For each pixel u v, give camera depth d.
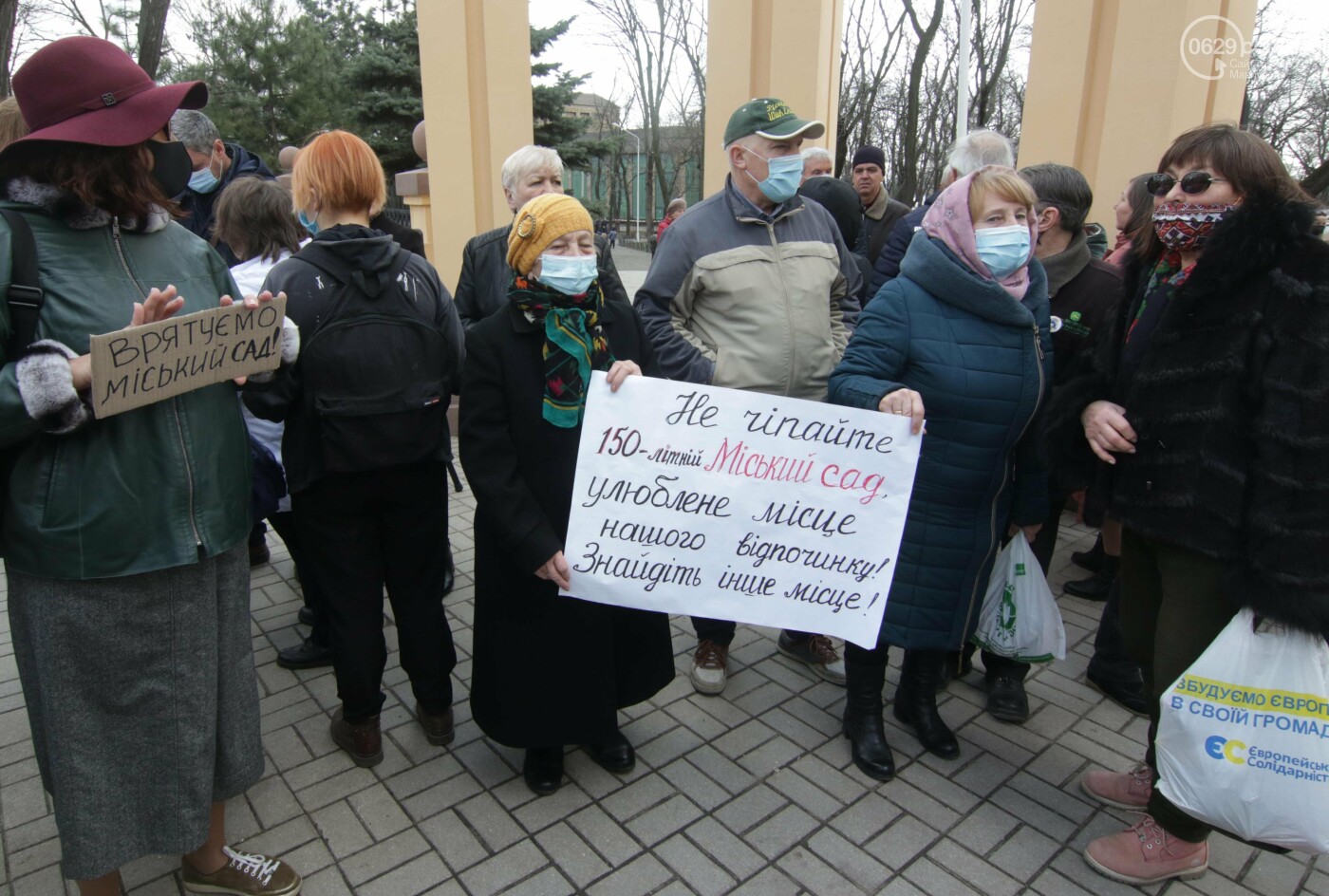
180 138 3.73
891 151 23.84
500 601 2.36
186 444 1.79
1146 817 2.26
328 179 2.37
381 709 2.72
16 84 1.64
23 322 1.60
